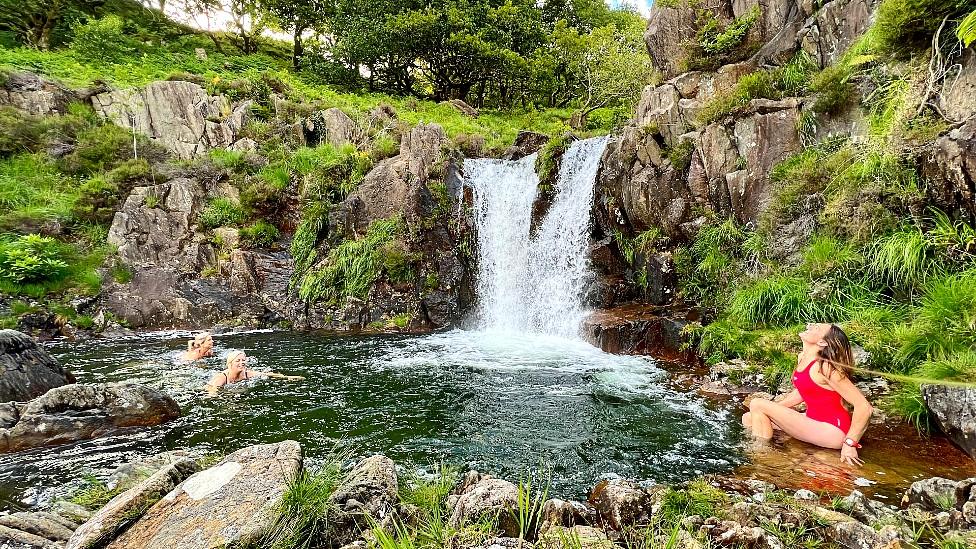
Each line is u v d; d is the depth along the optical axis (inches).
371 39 1087.0
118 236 547.8
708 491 149.9
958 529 118.8
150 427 225.9
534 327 514.6
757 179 378.6
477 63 1088.2
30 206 555.5
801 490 147.6
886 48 302.2
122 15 1138.7
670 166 430.9
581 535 115.6
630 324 371.6
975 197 240.1
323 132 739.4
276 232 595.2
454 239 562.3
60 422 209.0
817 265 303.7
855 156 313.3
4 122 622.8
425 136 640.4
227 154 655.8
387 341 440.8
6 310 457.1
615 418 232.8
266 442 209.5
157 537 115.3
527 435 215.2
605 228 481.1
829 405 190.5
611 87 1045.2
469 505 131.3
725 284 367.6
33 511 149.5
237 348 408.8
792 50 421.1
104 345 423.5
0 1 907.4
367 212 575.2
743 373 274.5
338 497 132.2
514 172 598.9
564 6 1366.9
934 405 188.2
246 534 112.0
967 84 261.0
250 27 1299.2
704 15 513.7
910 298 265.0
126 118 706.8
